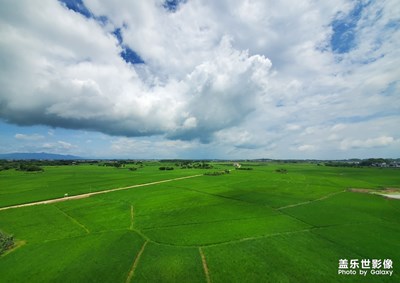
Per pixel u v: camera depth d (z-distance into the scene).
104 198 72.50
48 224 47.03
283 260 31.42
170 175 143.88
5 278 27.59
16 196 74.31
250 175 146.12
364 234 40.66
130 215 53.28
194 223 47.19
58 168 198.12
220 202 66.12
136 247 35.66
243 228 43.81
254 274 28.16
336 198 71.44
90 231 42.94
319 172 170.12
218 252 33.84
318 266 29.92
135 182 109.62
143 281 26.98
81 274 28.27
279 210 57.00
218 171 167.62
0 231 39.03
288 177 133.38
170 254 33.34
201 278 27.50
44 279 27.31
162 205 62.88
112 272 28.67
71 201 68.25
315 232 41.56
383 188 92.12
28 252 34.12
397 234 40.78
